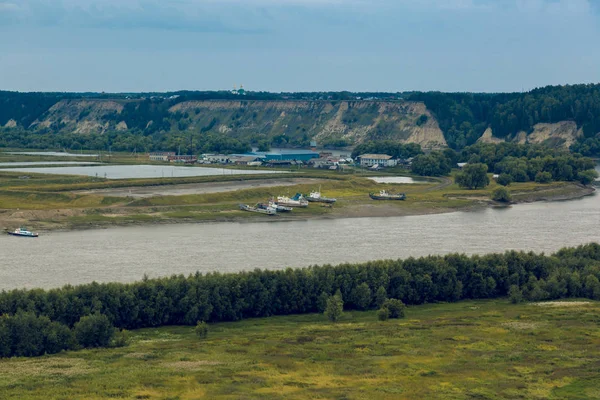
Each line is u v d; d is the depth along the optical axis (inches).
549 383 6082.7
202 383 5964.6
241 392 5767.7
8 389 5782.5
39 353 6929.1
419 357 6771.7
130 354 6825.8
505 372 6358.3
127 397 5629.9
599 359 6712.6
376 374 6274.6
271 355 6801.2
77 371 6259.8
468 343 7229.3
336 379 6127.0
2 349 6840.6
